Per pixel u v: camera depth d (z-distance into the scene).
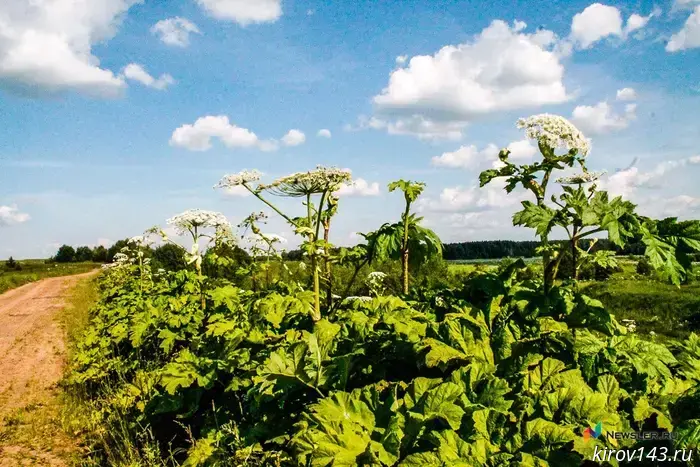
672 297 13.30
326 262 5.84
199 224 8.73
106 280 27.39
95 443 6.61
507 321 3.93
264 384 3.93
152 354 9.56
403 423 3.05
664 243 3.11
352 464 2.75
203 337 7.49
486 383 3.30
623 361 3.83
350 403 3.20
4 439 7.16
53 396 9.21
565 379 3.47
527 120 4.11
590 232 3.62
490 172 4.11
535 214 3.51
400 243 5.37
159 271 16.14
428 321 4.23
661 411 3.34
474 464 2.71
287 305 4.90
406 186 5.32
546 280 3.94
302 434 3.12
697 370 3.87
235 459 4.03
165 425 6.20
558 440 2.80
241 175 5.09
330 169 4.95
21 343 14.71
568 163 3.98
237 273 8.11
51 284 39.28
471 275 5.04
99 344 10.59
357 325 4.40
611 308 13.30
